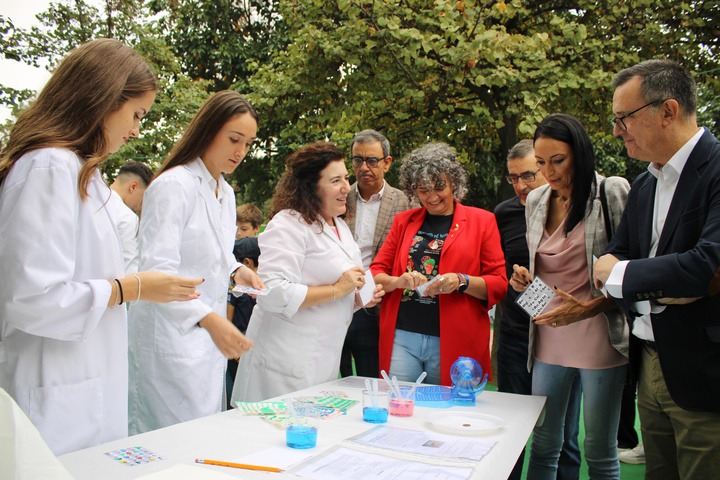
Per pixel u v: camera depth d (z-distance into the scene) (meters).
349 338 3.33
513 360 3.05
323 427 1.67
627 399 3.60
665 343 1.74
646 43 5.65
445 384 2.48
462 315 2.51
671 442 1.93
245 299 3.99
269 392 2.41
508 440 1.60
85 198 1.39
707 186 1.69
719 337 1.63
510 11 5.13
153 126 8.43
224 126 2.11
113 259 1.51
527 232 2.54
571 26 5.14
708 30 5.75
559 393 2.40
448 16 5.05
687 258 1.60
